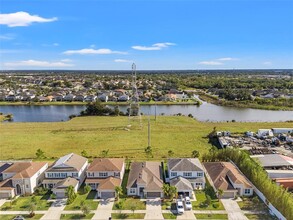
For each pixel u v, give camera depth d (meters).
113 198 53.03
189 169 58.47
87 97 199.25
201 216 46.56
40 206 50.25
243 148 81.50
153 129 108.31
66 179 56.72
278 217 45.56
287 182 56.78
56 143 90.38
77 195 54.34
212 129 107.50
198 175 58.53
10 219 46.06
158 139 93.88
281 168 64.06
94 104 143.75
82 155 75.25
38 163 63.69
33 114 153.25
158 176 58.41
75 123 122.19
